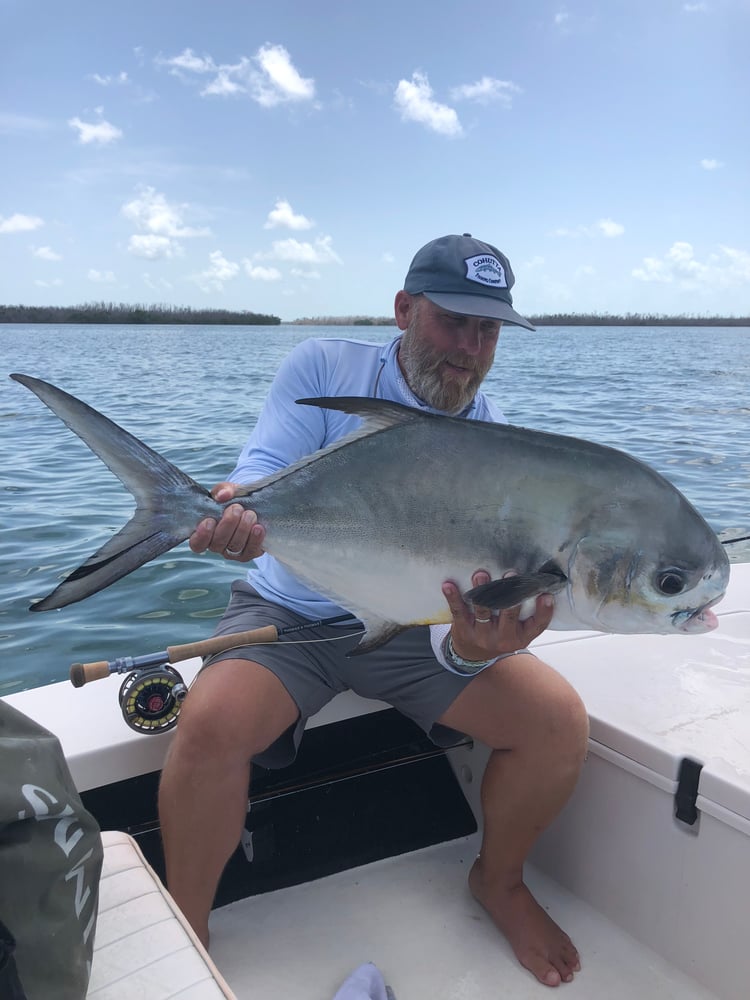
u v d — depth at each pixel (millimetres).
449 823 2346
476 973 1828
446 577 1660
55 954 1048
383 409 1688
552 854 2096
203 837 1729
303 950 1910
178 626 3719
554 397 13867
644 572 1571
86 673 1833
